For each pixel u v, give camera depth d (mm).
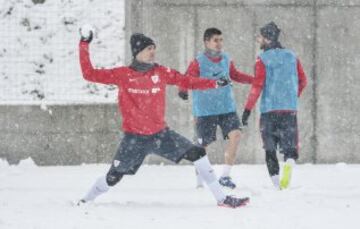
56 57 65188
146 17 42656
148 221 25422
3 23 67938
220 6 42688
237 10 42750
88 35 28203
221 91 36719
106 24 68812
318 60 43156
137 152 28828
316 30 43094
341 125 43375
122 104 28797
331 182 36625
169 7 42656
